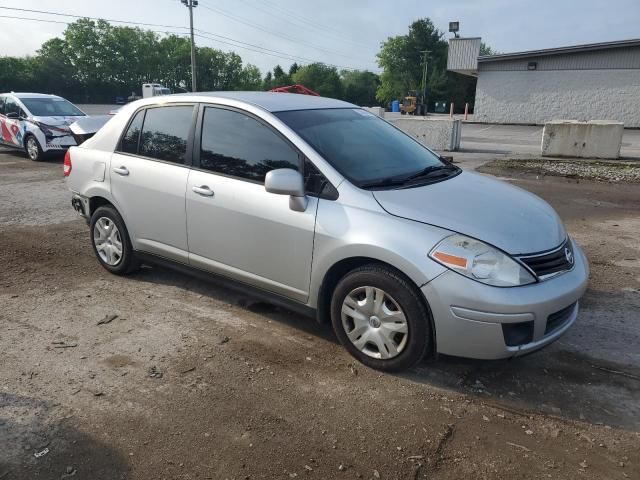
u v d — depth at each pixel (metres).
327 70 98.19
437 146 15.55
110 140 4.85
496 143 18.33
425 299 3.14
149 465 2.64
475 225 3.20
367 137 4.16
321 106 4.34
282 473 2.60
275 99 4.27
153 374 3.43
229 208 3.92
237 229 3.91
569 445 2.82
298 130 3.77
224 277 4.18
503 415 3.06
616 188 9.70
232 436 2.86
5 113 13.73
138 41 93.69
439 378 3.42
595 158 13.05
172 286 4.89
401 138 4.52
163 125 4.48
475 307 3.01
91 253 5.85
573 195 9.18
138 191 4.55
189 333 3.99
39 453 2.71
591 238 6.59
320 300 3.63
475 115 30.00
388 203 3.36
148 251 4.68
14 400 3.14
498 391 3.29
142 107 4.68
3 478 2.54
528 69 28.12
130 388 3.27
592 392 3.29
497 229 3.21
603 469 2.64
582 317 4.31
